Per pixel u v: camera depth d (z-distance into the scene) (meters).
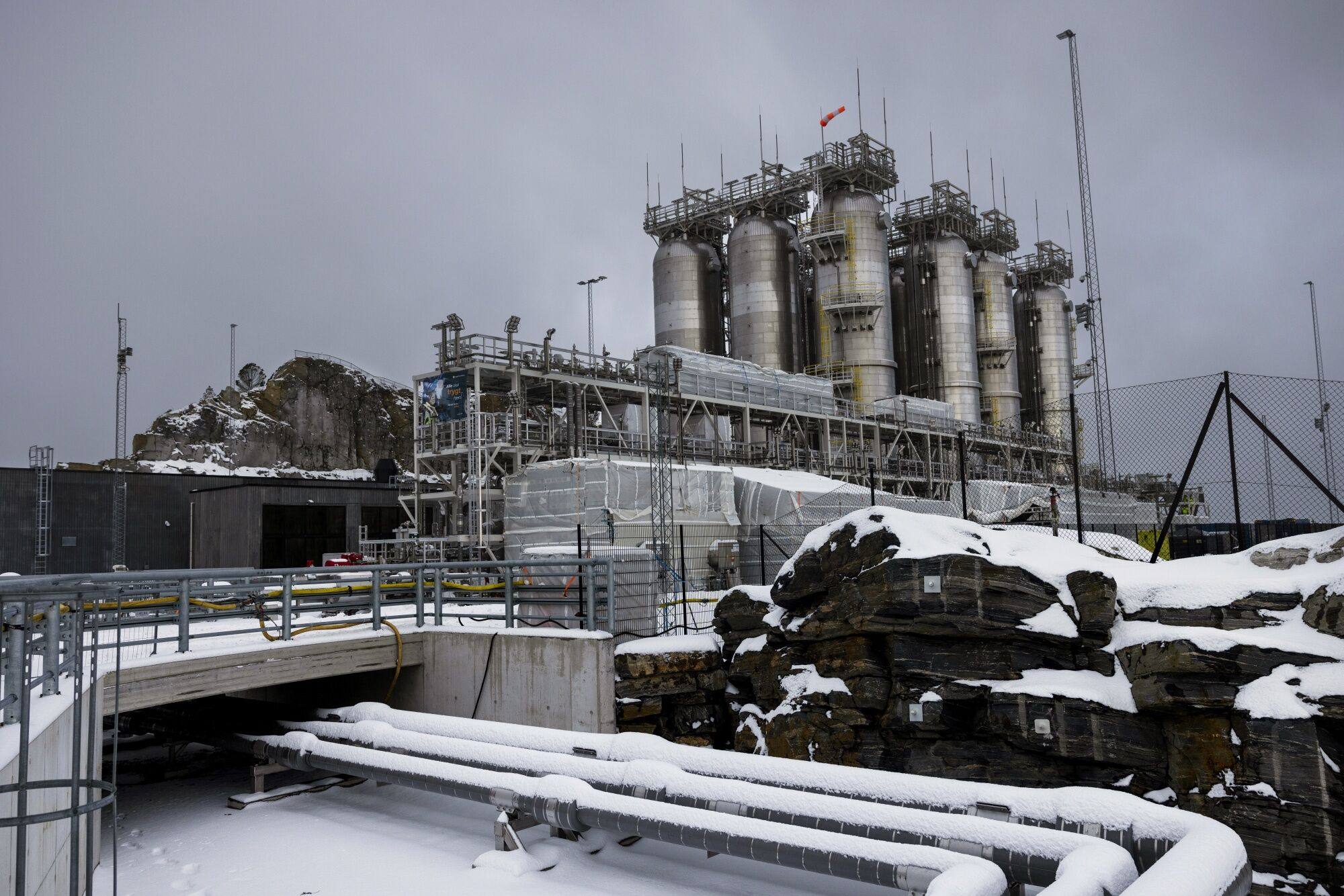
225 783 17.55
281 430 93.75
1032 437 71.75
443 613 19.61
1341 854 10.57
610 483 31.75
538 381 38.94
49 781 5.86
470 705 17.81
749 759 12.36
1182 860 7.47
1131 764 12.38
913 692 14.29
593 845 12.25
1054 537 16.92
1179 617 13.15
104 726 18.12
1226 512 16.38
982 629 13.89
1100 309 65.88
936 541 14.99
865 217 62.59
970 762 13.69
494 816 13.95
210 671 14.91
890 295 69.94
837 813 10.49
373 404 105.81
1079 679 13.19
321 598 20.94
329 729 15.93
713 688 17.45
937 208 70.19
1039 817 9.83
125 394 64.06
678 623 21.00
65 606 10.81
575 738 13.88
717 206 65.88
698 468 35.91
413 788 15.37
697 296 64.56
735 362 49.19
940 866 8.92
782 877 11.19
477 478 35.38
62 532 47.28
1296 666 11.54
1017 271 85.81
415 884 11.16
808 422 53.44
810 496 35.69
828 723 15.27
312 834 13.52
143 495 49.62
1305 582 12.59
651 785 12.05
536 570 18.83
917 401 61.59
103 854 12.84
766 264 61.94
